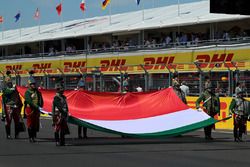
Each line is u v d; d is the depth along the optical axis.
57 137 14.81
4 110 16.81
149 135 15.49
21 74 34.19
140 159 11.86
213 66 23.73
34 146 14.61
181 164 11.07
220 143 15.55
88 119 16.25
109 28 40.56
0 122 24.44
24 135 18.14
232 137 17.56
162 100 17.16
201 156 12.40
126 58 35.59
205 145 14.95
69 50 42.62
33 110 15.63
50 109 16.94
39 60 42.53
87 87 28.95
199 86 23.95
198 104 16.70
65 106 14.77
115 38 40.56
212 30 32.88
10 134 17.34
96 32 40.16
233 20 31.00
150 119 16.58
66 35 43.31
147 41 35.47
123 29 38.03
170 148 14.15
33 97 15.62
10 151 13.41
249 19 30.44
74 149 13.89
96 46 41.47
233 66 23.09
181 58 31.78
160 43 35.53
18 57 45.78
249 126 20.16
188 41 33.31
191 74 24.69
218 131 20.09
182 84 23.14
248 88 22.08
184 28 35.97
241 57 28.45
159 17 40.16
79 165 10.95
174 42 35.78
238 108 16.03
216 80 23.66
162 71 26.02
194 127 15.96
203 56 30.47
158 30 37.41
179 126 16.09
